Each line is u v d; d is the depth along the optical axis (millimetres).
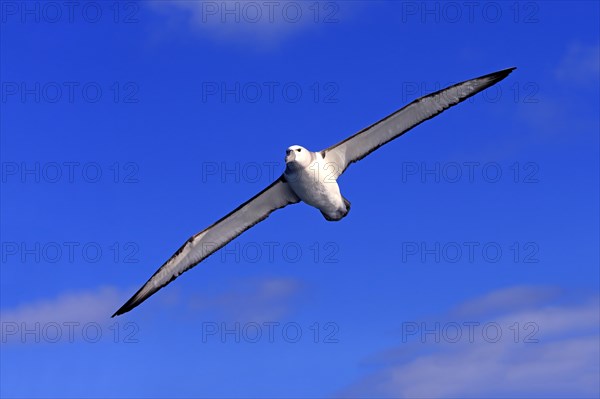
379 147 16625
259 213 17703
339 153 16656
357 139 16406
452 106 15844
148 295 18250
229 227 17844
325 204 16672
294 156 15672
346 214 17109
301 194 16609
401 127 16266
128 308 17938
